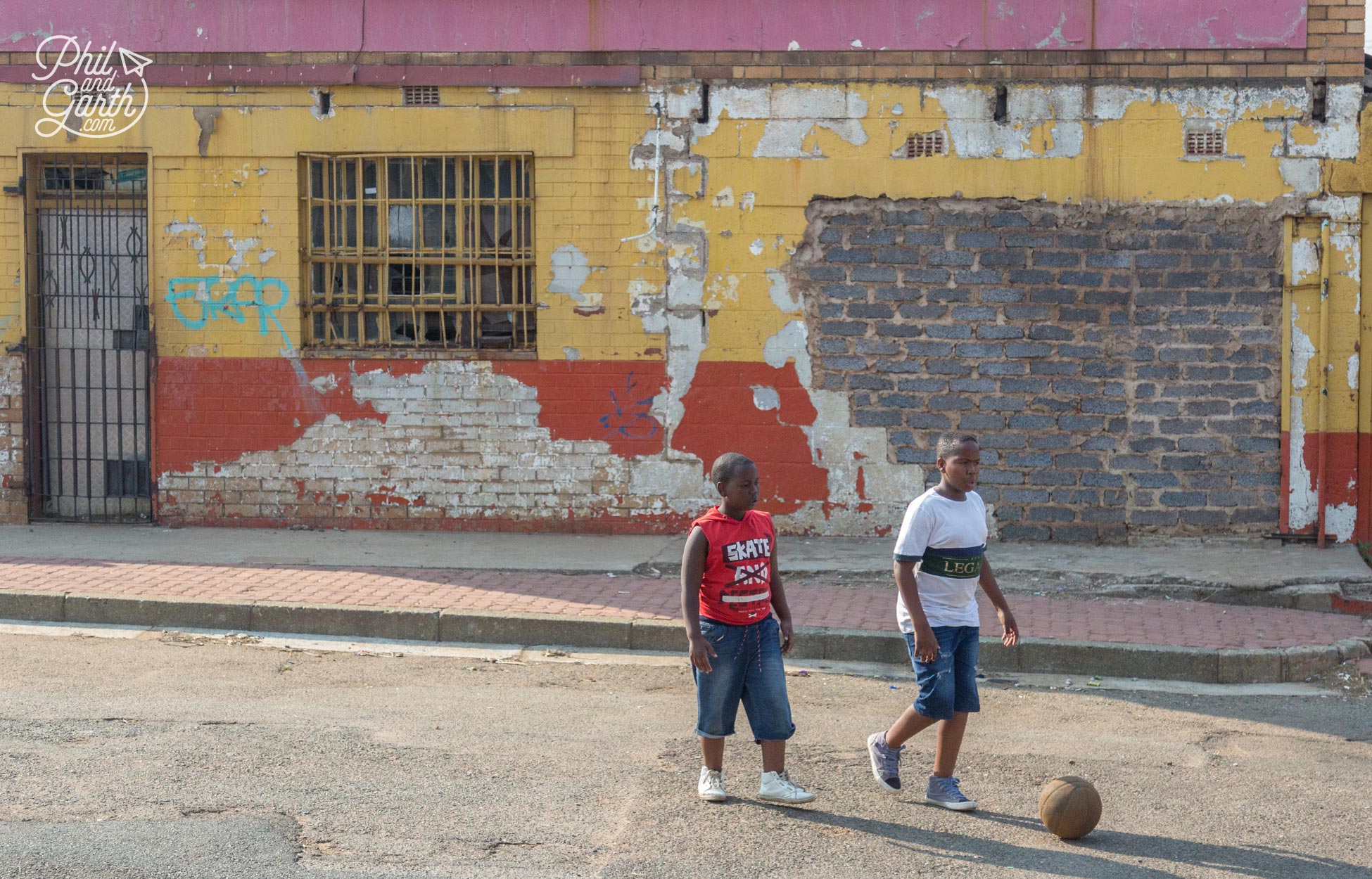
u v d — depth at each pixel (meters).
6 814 7.14
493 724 9.22
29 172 16.19
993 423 15.52
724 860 6.78
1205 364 15.23
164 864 6.49
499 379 15.95
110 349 16.47
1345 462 15.09
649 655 11.55
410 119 15.79
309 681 10.35
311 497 16.19
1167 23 15.09
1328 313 15.02
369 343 16.19
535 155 15.73
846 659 11.52
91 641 11.52
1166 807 7.78
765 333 15.70
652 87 15.63
